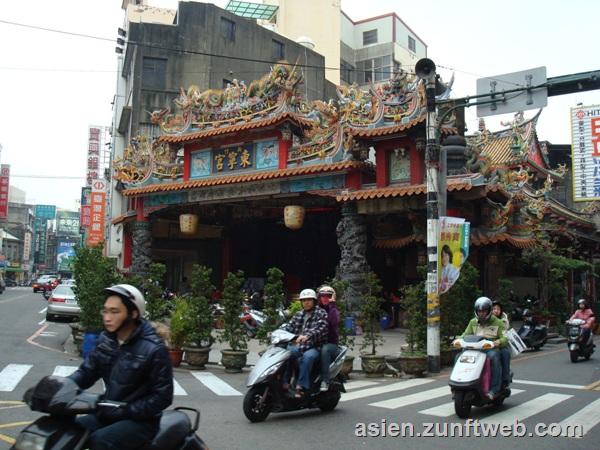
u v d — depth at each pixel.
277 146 23.03
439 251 13.08
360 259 20.48
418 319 13.37
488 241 19.61
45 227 111.69
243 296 13.09
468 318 14.71
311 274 29.72
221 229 31.48
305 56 42.50
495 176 18.98
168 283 31.58
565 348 19.75
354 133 20.08
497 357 8.51
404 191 19.11
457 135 20.31
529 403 9.15
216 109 24.66
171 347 13.27
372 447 6.41
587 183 17.30
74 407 3.63
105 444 3.72
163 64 36.72
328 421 7.70
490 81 12.84
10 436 6.52
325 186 21.59
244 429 7.15
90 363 4.17
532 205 23.58
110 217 41.84
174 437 4.06
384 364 12.20
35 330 20.17
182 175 26.09
